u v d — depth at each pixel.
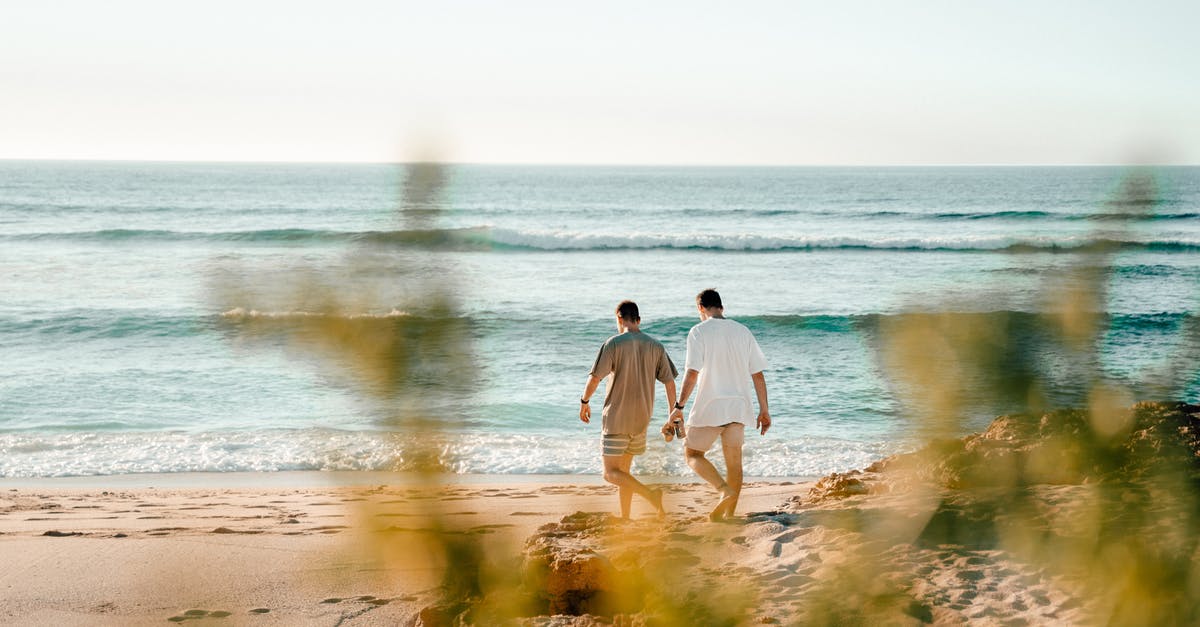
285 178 142.88
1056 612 3.15
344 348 1.31
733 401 5.86
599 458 13.01
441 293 1.32
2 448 13.41
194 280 1.31
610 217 66.88
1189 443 1.87
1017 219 64.44
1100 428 1.85
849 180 166.38
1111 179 1.29
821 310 27.11
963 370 1.32
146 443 13.68
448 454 1.49
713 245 42.44
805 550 4.13
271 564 5.72
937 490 4.07
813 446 13.62
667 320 24.94
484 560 2.00
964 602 3.36
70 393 17.00
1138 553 1.57
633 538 4.91
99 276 32.22
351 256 1.28
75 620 4.79
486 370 1.37
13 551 6.37
